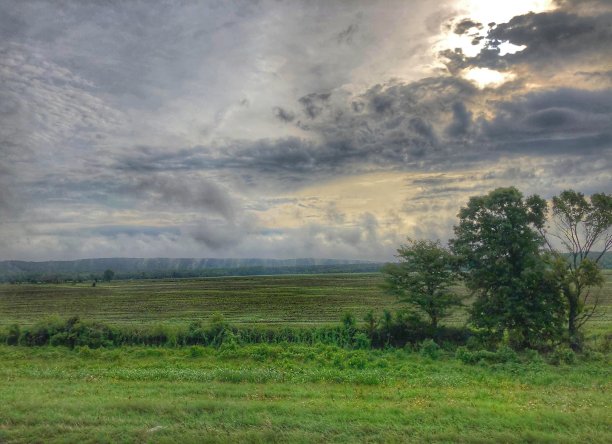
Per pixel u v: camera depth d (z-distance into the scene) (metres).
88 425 11.13
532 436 10.40
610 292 68.44
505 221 33.56
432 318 36.38
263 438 10.27
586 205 32.53
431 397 15.33
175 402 13.32
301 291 113.00
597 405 14.02
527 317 31.86
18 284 157.75
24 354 30.97
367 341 34.75
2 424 11.24
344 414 12.20
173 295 104.38
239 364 27.03
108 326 37.03
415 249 37.19
